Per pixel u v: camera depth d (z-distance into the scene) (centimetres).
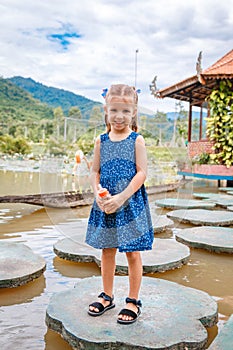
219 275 282
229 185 880
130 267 197
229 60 903
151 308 205
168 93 948
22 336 188
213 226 422
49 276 271
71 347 179
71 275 274
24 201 539
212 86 920
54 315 195
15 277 248
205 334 181
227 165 851
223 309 224
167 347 170
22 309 217
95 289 229
